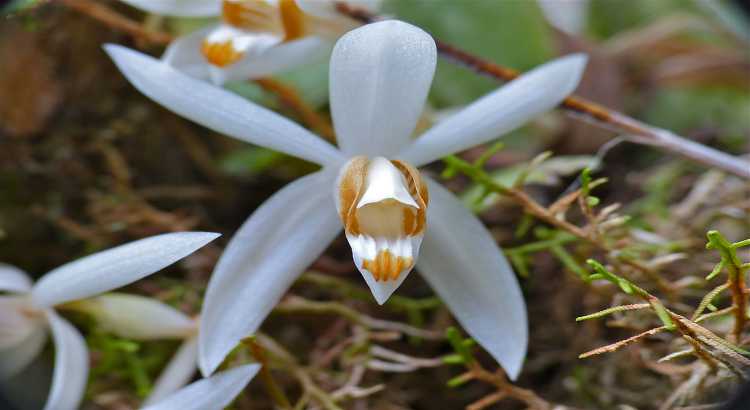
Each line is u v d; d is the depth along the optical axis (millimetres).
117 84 237
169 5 195
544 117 234
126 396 209
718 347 171
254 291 180
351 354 202
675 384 191
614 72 240
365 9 194
